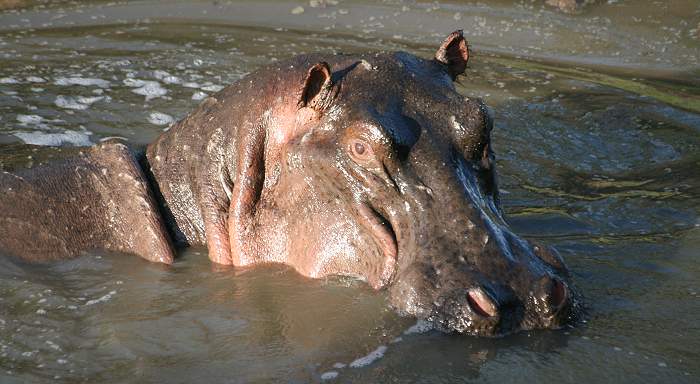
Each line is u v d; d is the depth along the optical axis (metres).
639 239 10.80
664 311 8.80
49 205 10.95
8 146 13.30
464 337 8.09
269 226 9.94
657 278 9.61
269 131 9.89
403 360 7.91
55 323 9.01
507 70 18.42
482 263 8.27
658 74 18.23
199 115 10.76
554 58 19.27
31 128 14.23
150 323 8.98
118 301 9.52
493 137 14.82
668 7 21.45
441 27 21.09
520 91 17.17
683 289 9.33
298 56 10.27
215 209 10.35
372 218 8.92
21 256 10.62
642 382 7.50
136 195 10.74
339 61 9.77
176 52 19.05
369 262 9.10
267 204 9.95
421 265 8.38
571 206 12.03
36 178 11.28
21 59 18.19
